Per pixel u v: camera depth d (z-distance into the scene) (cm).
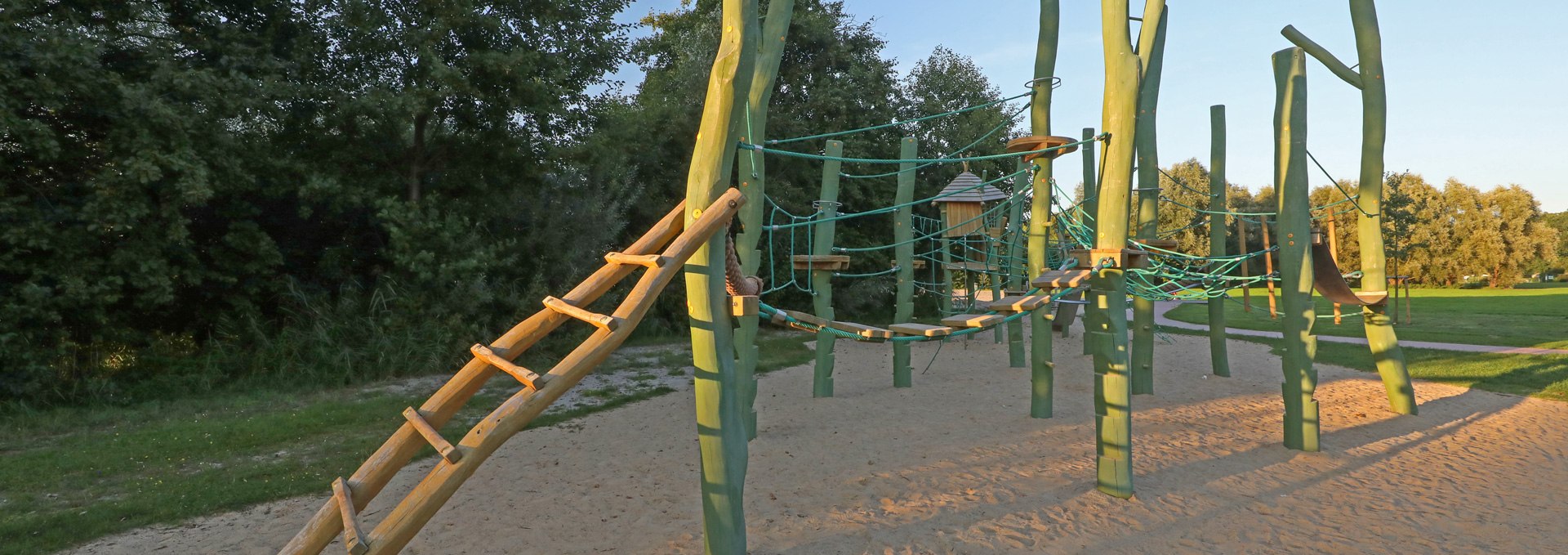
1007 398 1184
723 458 482
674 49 2762
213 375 1234
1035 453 812
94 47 1031
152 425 966
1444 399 1145
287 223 1554
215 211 1362
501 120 1658
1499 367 1447
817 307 1205
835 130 2814
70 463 770
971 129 3316
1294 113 830
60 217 1108
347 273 1600
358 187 1491
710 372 480
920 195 3145
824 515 613
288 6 1430
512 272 1778
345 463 785
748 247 888
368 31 1460
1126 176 660
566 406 1121
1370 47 1017
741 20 475
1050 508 625
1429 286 6094
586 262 1855
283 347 1327
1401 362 1039
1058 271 710
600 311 1814
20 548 541
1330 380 1337
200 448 840
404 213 1484
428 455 838
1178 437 888
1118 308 660
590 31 1802
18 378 1038
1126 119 654
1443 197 6050
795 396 1227
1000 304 704
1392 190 3306
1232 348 1889
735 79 473
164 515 616
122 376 1210
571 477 733
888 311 3125
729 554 485
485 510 630
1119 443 654
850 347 1988
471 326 1492
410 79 1543
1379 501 650
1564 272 8081
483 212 1736
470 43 1622
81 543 559
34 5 1057
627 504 647
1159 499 650
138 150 1066
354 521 343
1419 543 552
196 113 1166
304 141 1562
